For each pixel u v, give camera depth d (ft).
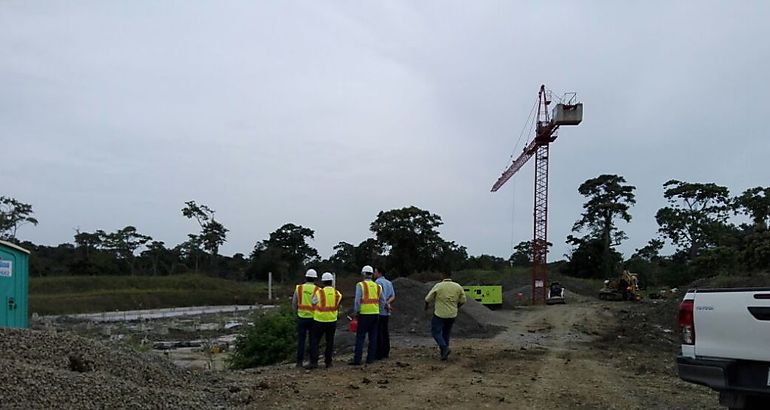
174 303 201.46
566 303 176.76
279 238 274.36
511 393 32.01
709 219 243.40
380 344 45.70
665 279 236.22
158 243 253.44
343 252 281.95
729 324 21.89
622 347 60.39
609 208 268.00
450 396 30.73
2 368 24.09
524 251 330.75
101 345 31.73
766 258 147.64
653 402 30.71
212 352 78.13
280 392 30.86
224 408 27.12
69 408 22.79
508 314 120.37
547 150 221.46
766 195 221.87
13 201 212.02
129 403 24.53
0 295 43.29
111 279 211.20
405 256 239.50
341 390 31.65
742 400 21.63
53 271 223.10
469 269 295.07
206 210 268.62
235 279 263.70
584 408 29.04
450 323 44.88
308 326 41.32
